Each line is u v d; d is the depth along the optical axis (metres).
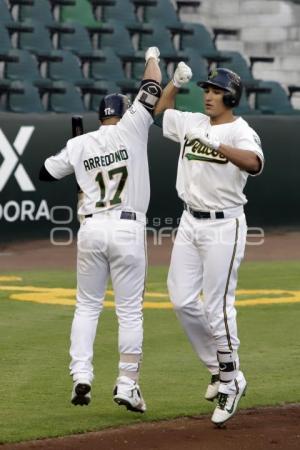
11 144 57.47
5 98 64.38
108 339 33.50
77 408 24.16
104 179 23.34
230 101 22.70
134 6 76.38
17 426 22.27
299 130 66.38
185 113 23.61
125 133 23.33
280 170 65.81
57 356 30.50
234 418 23.31
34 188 58.38
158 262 54.66
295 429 22.25
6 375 27.83
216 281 22.62
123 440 21.09
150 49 24.25
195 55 75.31
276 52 79.31
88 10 73.62
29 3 69.94
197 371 28.70
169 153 62.19
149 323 36.56
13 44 68.62
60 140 58.97
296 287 46.41
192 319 23.39
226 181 22.56
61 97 66.62
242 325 36.41
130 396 22.78
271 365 29.67
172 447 20.52
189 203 23.02
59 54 68.94
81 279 23.59
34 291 44.25
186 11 79.31
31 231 58.44
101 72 71.25
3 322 36.38
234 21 79.62
